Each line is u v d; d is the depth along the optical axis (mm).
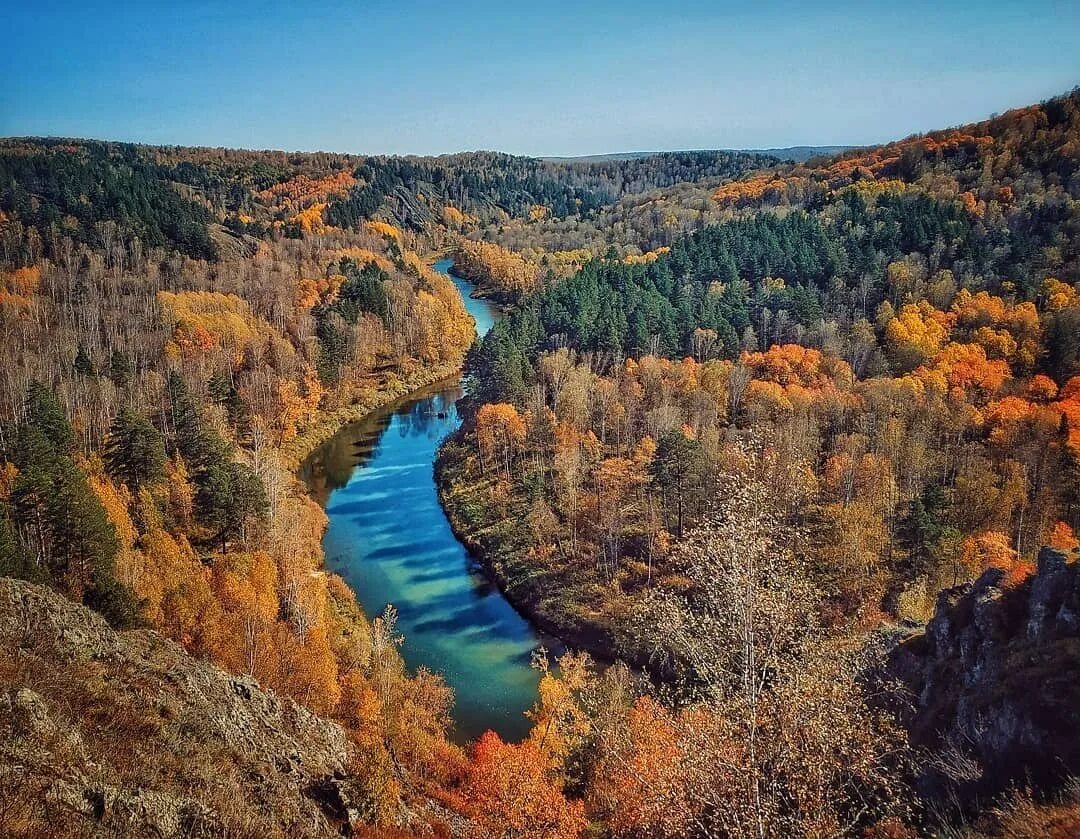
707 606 17016
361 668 51844
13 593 26578
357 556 77062
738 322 120375
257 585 54281
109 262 155875
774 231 156250
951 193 164250
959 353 97562
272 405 104938
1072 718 23422
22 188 174500
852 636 18359
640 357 114000
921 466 74312
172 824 18891
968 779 24594
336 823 25312
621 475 80938
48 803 17062
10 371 92250
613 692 43156
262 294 153625
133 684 25219
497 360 107500
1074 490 68250
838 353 106312
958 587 36531
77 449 76375
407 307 154750
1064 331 93500
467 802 37688
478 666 58844
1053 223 131875
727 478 18484
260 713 29438
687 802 16344
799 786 15242
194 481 73062
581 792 38094
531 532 76938
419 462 104812
